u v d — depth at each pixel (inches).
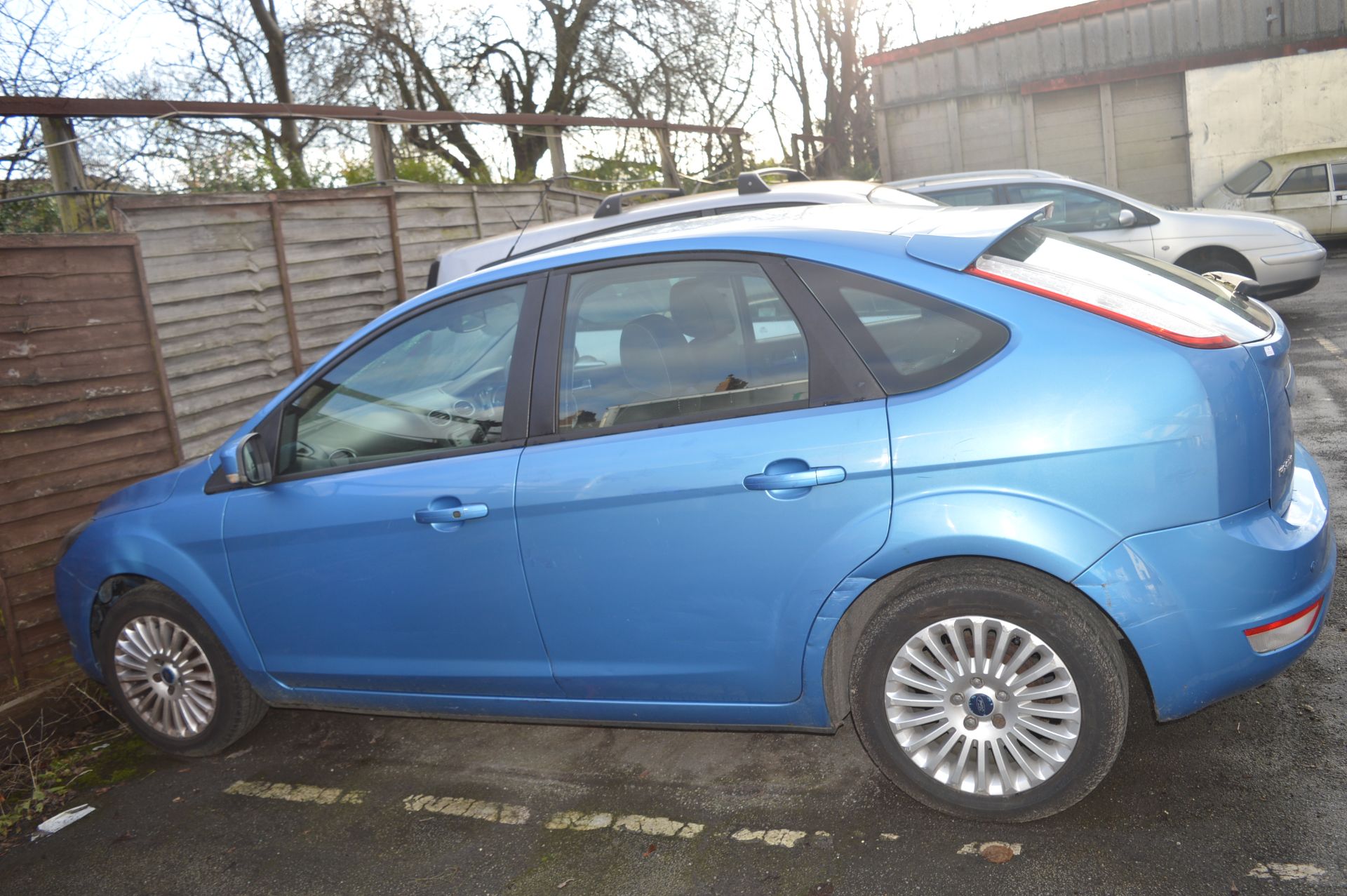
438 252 362.3
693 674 125.3
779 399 117.6
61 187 257.9
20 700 198.1
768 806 129.3
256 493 150.0
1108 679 108.0
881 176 752.3
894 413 111.3
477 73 738.8
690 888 115.2
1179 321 108.3
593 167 537.6
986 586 110.0
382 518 137.6
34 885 135.6
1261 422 106.4
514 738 159.5
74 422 217.6
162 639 164.7
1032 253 124.3
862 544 112.5
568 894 117.4
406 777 151.6
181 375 253.3
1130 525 104.7
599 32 718.5
